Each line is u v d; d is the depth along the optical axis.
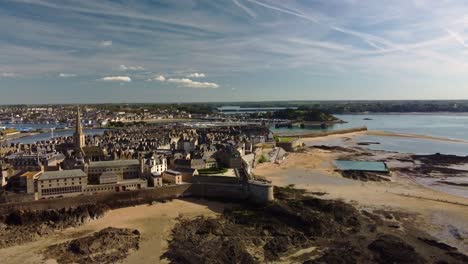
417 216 175.50
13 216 166.62
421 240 147.12
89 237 146.75
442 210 184.62
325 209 179.38
